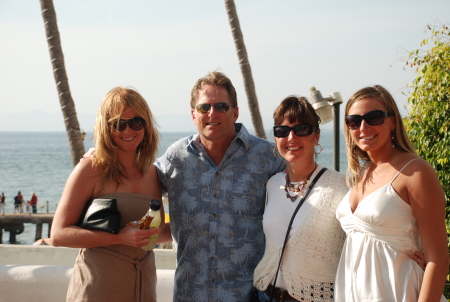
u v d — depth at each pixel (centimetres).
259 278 293
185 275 315
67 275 368
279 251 283
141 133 288
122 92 284
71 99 1001
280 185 299
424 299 229
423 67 578
